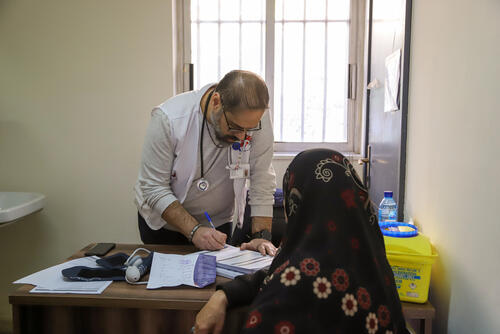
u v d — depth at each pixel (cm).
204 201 170
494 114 103
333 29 294
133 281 121
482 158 110
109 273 126
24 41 272
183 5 288
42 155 279
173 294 115
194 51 296
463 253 122
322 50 296
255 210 170
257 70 296
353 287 79
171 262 134
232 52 296
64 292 115
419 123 162
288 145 304
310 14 293
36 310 117
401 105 178
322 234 83
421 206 160
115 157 279
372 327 77
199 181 162
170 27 270
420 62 161
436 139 144
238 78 135
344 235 83
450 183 131
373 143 247
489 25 106
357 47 293
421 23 160
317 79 298
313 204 87
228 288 106
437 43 143
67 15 270
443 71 137
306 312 76
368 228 88
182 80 295
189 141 155
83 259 141
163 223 162
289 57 297
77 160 279
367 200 92
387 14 209
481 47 110
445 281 136
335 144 303
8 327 276
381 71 224
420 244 129
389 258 127
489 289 106
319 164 90
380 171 225
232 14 293
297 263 80
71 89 275
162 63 272
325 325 75
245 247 148
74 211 283
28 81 275
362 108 294
